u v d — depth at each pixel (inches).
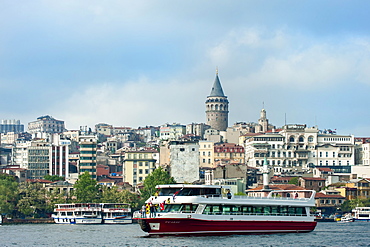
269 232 6835.6
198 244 6013.8
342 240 6801.2
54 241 7140.8
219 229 6574.8
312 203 7140.8
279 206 6919.3
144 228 6555.1
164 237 6501.0
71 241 7091.5
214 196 6668.3
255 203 6776.6
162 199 6624.0
